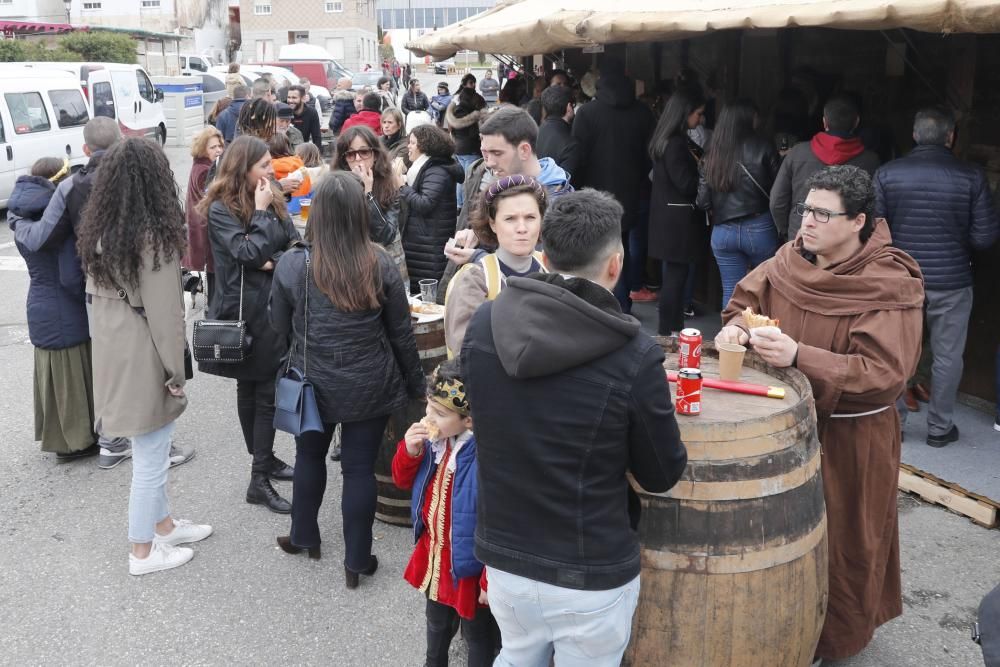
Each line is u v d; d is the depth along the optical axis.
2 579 3.74
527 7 7.48
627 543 2.09
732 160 5.36
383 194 4.85
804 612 2.51
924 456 4.43
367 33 51.62
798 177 4.88
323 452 3.71
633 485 2.43
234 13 53.09
